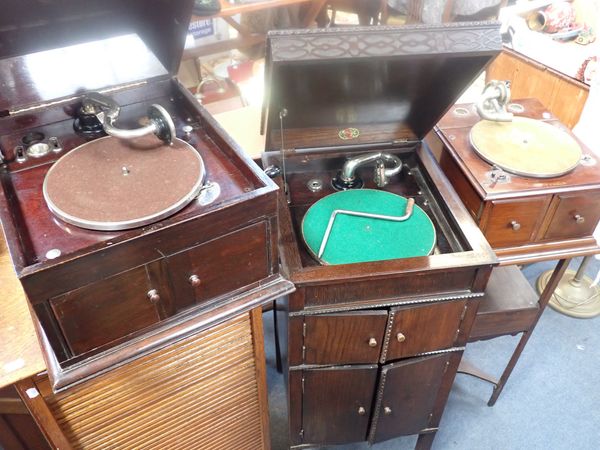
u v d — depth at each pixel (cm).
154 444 130
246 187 98
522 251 147
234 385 130
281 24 353
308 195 147
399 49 114
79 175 98
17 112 111
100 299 88
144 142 107
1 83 107
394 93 139
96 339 92
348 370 137
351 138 150
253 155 169
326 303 121
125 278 88
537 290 229
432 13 280
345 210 138
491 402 188
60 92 114
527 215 139
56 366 92
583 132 205
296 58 111
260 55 339
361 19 348
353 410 149
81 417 110
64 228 89
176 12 104
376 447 179
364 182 152
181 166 100
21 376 92
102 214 89
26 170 104
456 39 116
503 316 157
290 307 120
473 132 152
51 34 107
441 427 183
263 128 140
